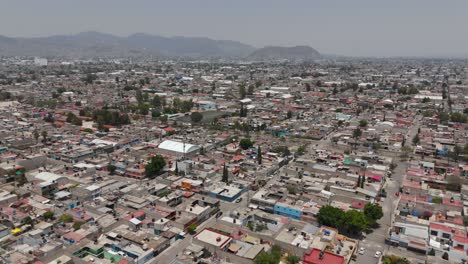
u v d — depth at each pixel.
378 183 172.88
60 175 173.75
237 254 107.62
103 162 197.88
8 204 142.00
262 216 136.38
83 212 135.62
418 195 161.50
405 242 122.06
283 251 114.62
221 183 172.25
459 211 143.50
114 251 112.50
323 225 132.25
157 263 110.56
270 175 190.00
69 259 104.81
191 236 128.25
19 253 104.25
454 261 113.12
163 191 164.50
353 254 115.88
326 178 178.88
